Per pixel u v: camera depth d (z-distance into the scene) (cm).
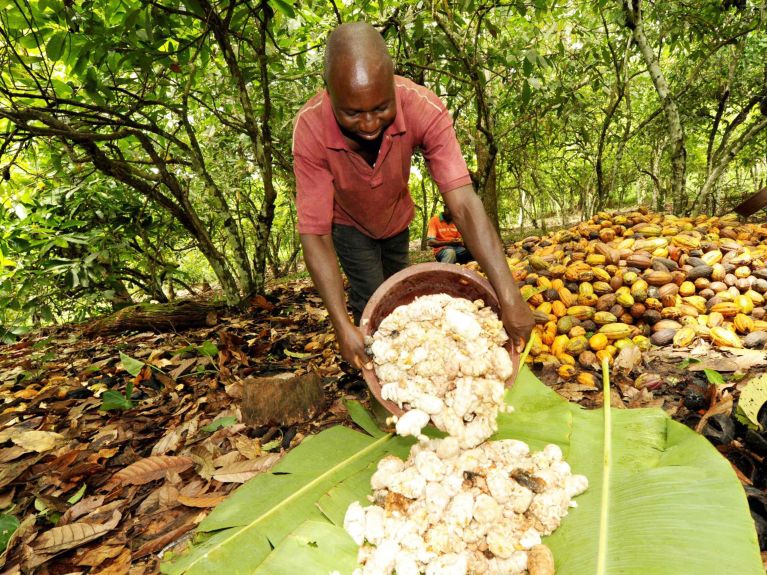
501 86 613
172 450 241
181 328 487
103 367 384
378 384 176
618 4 486
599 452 176
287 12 342
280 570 141
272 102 505
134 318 478
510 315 166
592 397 246
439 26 366
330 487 176
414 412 161
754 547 120
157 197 441
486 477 154
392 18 376
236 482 208
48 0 288
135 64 346
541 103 541
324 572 140
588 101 671
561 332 307
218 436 242
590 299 323
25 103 359
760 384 183
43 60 318
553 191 1274
